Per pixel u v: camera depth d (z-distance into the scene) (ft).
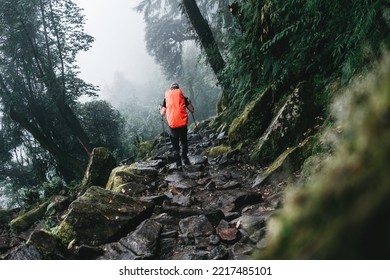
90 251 10.82
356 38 14.35
